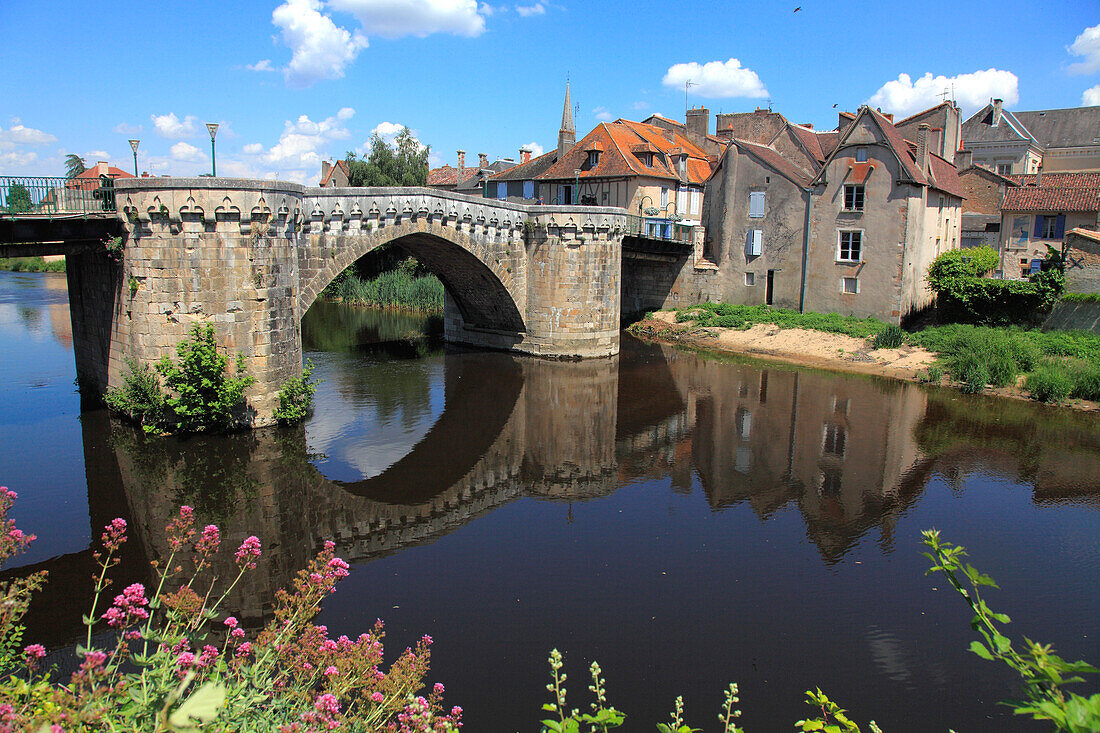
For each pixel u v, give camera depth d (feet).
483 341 101.55
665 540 42.45
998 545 42.27
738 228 113.60
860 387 80.02
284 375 58.85
